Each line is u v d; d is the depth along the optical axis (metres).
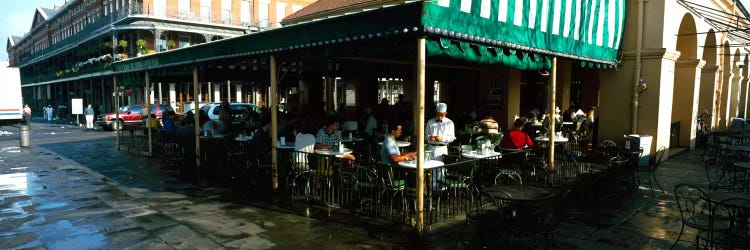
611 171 8.05
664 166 11.59
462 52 6.46
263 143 9.52
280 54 8.12
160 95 33.97
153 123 15.42
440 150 8.09
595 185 8.07
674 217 6.96
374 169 6.96
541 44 8.24
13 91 22.00
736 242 5.05
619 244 5.80
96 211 7.44
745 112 24.27
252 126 14.62
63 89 51.34
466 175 7.00
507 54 7.49
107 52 37.78
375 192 7.82
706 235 6.08
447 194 7.36
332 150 8.33
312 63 12.47
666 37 11.70
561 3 8.80
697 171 10.91
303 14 19.02
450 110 16.92
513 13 7.35
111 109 38.97
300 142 8.11
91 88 39.72
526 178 8.96
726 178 9.70
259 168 9.31
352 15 6.34
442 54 6.13
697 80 14.64
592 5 10.06
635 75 11.88
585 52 10.04
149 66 12.75
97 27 38.69
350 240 5.94
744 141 14.61
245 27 37.38
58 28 52.06
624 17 11.84
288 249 5.63
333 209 7.36
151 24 32.25
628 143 11.53
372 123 12.54
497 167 8.05
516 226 5.29
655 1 11.59
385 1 14.51
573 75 21.23
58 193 8.78
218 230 6.38
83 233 6.32
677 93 14.82
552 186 8.97
